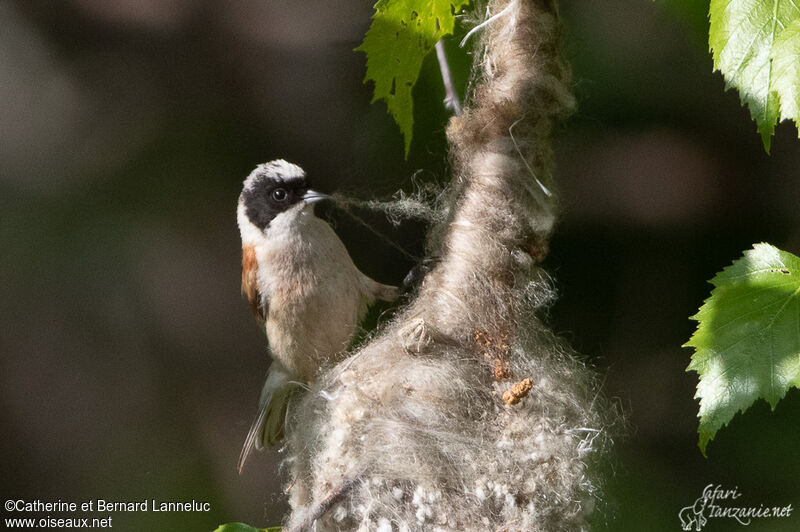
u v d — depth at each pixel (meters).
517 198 6.72
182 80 13.21
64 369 13.20
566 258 11.43
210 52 13.20
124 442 13.06
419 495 6.02
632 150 11.28
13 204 12.98
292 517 6.76
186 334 13.35
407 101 7.00
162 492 12.72
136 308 13.17
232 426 13.14
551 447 6.24
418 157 10.86
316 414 6.97
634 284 11.28
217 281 13.32
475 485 6.06
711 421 5.04
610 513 9.23
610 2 10.61
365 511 6.05
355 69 12.83
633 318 11.20
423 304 6.79
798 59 4.58
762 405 9.69
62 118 13.14
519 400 6.33
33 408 13.08
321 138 12.55
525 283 6.79
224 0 13.26
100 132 13.17
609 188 11.44
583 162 11.39
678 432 10.45
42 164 13.05
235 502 12.55
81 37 13.34
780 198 11.25
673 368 10.88
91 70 13.31
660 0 7.50
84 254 13.02
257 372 13.38
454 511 6.01
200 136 13.05
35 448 13.04
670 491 9.70
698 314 5.29
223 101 13.08
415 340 6.46
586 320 11.20
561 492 6.20
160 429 13.14
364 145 12.20
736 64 4.82
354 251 12.01
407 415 6.27
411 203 7.94
